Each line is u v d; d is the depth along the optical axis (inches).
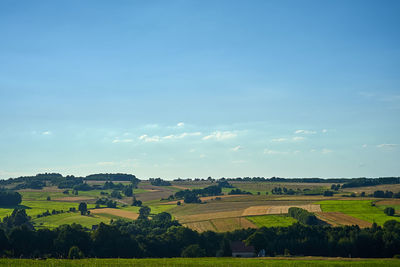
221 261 3671.3
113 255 4943.4
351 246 5241.1
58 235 4940.9
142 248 5191.9
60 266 2898.6
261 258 4279.0
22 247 4736.7
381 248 5167.3
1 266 2824.8
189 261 3624.5
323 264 3425.2
